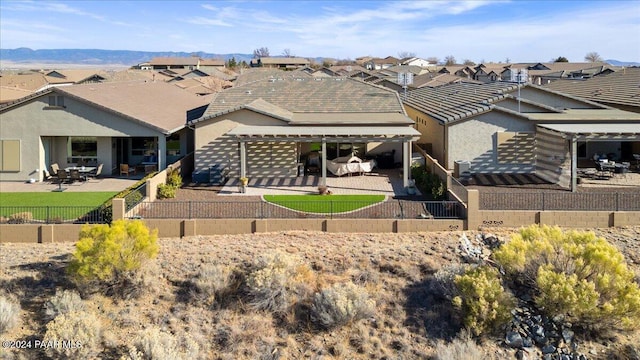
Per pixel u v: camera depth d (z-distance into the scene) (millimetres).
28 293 18109
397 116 37469
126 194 25766
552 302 16516
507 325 16359
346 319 16688
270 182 33938
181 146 40344
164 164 35188
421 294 18156
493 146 35000
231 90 42438
